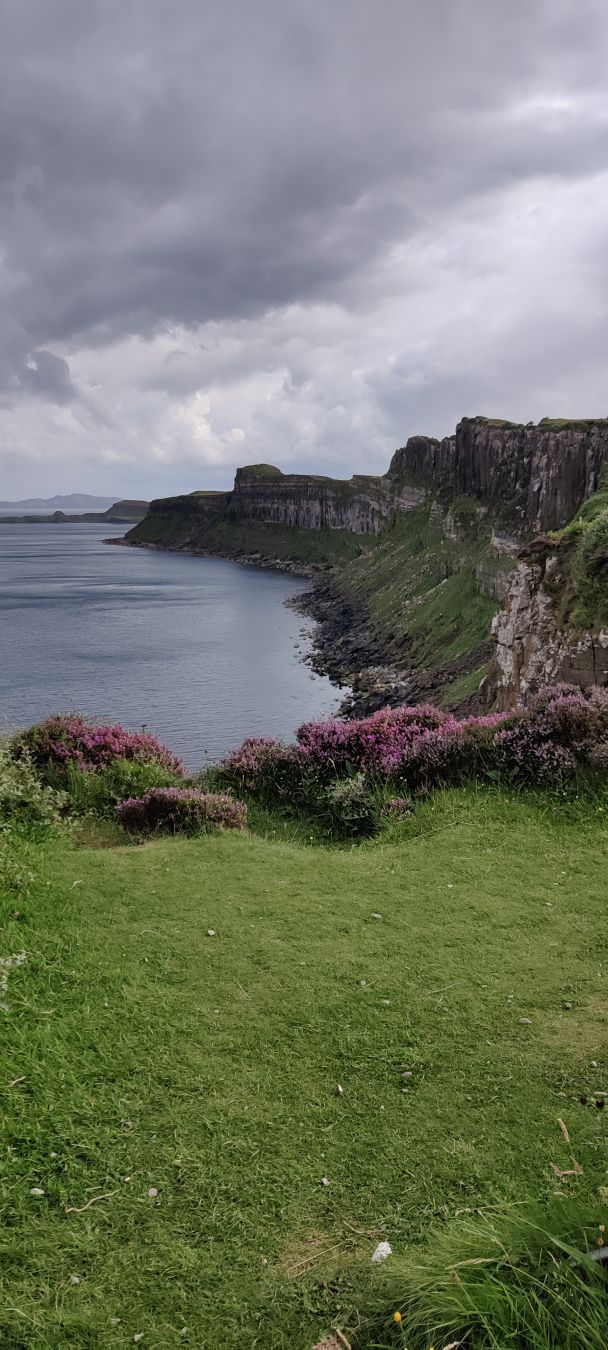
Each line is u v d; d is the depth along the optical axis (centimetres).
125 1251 341
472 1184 373
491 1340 286
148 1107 430
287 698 5422
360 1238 347
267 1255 340
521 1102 429
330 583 14200
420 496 15188
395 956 603
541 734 1046
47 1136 405
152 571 17875
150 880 756
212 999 538
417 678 6222
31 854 788
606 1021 505
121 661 6675
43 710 4812
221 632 8638
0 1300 314
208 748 4044
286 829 1049
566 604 3328
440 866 799
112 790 1066
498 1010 523
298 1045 486
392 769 1080
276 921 667
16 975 547
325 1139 406
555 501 8325
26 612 10044
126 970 572
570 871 771
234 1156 395
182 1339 302
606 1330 277
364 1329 305
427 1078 454
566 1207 333
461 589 8094
